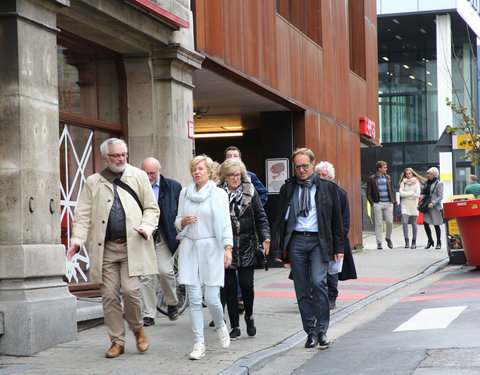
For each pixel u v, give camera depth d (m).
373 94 28.91
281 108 19.97
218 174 10.69
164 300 11.56
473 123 21.11
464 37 50.38
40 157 9.03
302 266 9.02
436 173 24.17
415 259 20.67
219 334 8.70
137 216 8.33
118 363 7.98
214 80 16.03
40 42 9.12
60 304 9.07
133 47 12.08
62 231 10.95
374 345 8.70
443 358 7.58
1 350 8.52
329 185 9.06
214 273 8.41
